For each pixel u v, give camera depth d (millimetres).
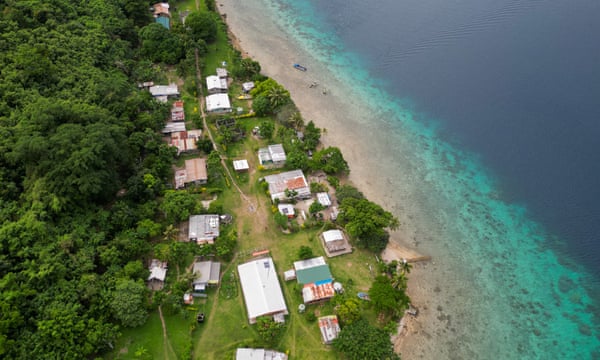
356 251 94000
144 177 95875
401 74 148375
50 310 68938
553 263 98688
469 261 97875
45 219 79875
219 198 101875
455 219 106688
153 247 87688
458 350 81438
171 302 77625
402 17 176875
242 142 116625
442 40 163625
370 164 117688
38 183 81562
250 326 78500
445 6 183375
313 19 174250
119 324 74688
